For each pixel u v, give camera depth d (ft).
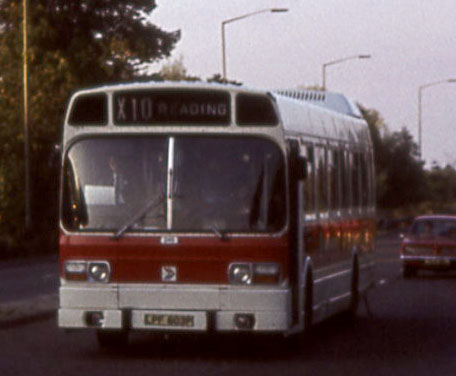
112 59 257.14
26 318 84.38
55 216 239.30
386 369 61.82
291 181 63.77
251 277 62.95
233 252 63.05
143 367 61.26
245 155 63.62
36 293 115.75
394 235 331.57
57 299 98.84
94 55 257.14
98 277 63.98
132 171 64.23
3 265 182.70
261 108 63.67
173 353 67.62
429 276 161.79
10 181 242.37
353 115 92.02
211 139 63.82
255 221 63.21
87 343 72.13
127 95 64.49
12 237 216.54
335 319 87.66
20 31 254.47
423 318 94.22
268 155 63.62
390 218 405.80
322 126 75.82
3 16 256.93
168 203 63.67
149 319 63.52
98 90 64.80
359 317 95.09
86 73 255.91
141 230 63.72
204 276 63.16
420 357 67.31
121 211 64.08
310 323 70.18
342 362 64.69
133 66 260.62
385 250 240.12
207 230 63.26
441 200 540.52
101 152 64.69
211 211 63.46
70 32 262.06
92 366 61.52
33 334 77.20
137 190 64.08
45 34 255.29
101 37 265.75
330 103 91.66
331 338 78.13
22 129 245.24
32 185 244.22
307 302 69.82
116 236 63.77
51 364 62.18
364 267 91.81
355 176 88.12
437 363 64.59
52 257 205.36
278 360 65.26
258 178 63.41
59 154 65.36
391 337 79.00
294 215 64.18
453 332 82.69
